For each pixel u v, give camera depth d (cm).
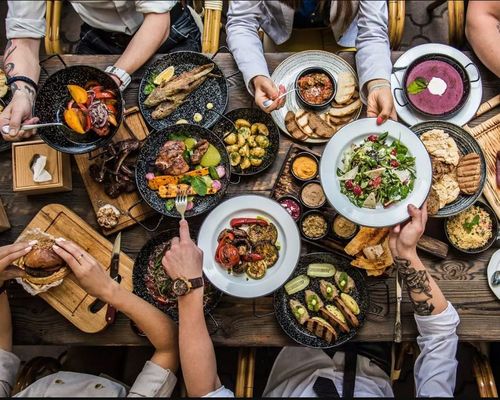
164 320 133
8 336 139
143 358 181
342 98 151
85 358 171
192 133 146
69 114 136
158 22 161
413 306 136
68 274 140
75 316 140
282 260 138
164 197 143
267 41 196
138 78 157
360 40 156
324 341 139
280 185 148
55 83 140
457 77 153
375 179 134
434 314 134
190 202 143
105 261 144
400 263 134
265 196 145
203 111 153
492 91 154
